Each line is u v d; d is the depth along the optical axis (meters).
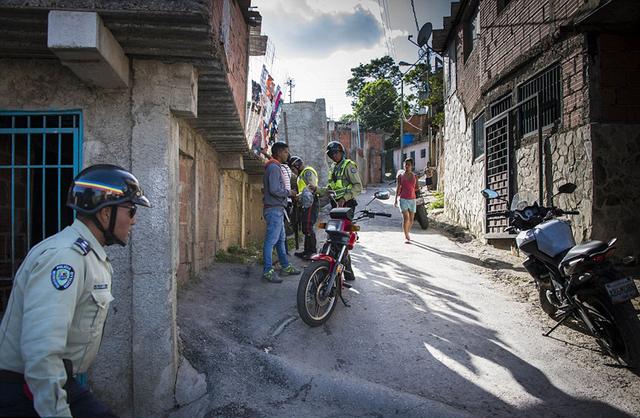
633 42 5.73
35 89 3.15
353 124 33.59
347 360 3.79
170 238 3.18
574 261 3.60
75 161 3.19
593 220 5.59
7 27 2.70
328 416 3.04
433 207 15.20
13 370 1.68
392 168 47.03
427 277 6.36
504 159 8.20
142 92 3.17
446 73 13.43
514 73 7.80
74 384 1.83
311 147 22.58
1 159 3.42
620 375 3.52
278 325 4.34
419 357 3.84
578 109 5.88
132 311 3.09
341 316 4.68
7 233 3.48
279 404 3.16
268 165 5.61
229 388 3.25
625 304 3.38
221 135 5.80
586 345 4.06
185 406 3.13
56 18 2.54
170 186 3.22
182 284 4.98
